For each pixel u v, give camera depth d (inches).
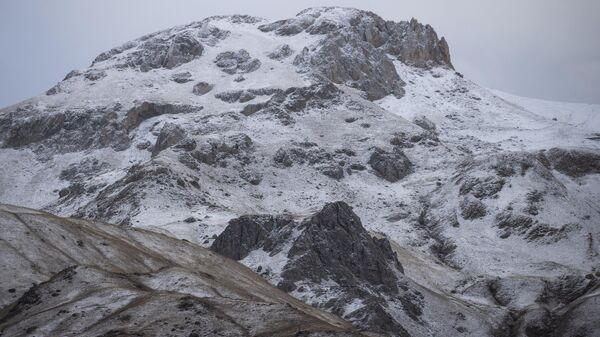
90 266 5723.4
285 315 5078.7
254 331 4918.8
